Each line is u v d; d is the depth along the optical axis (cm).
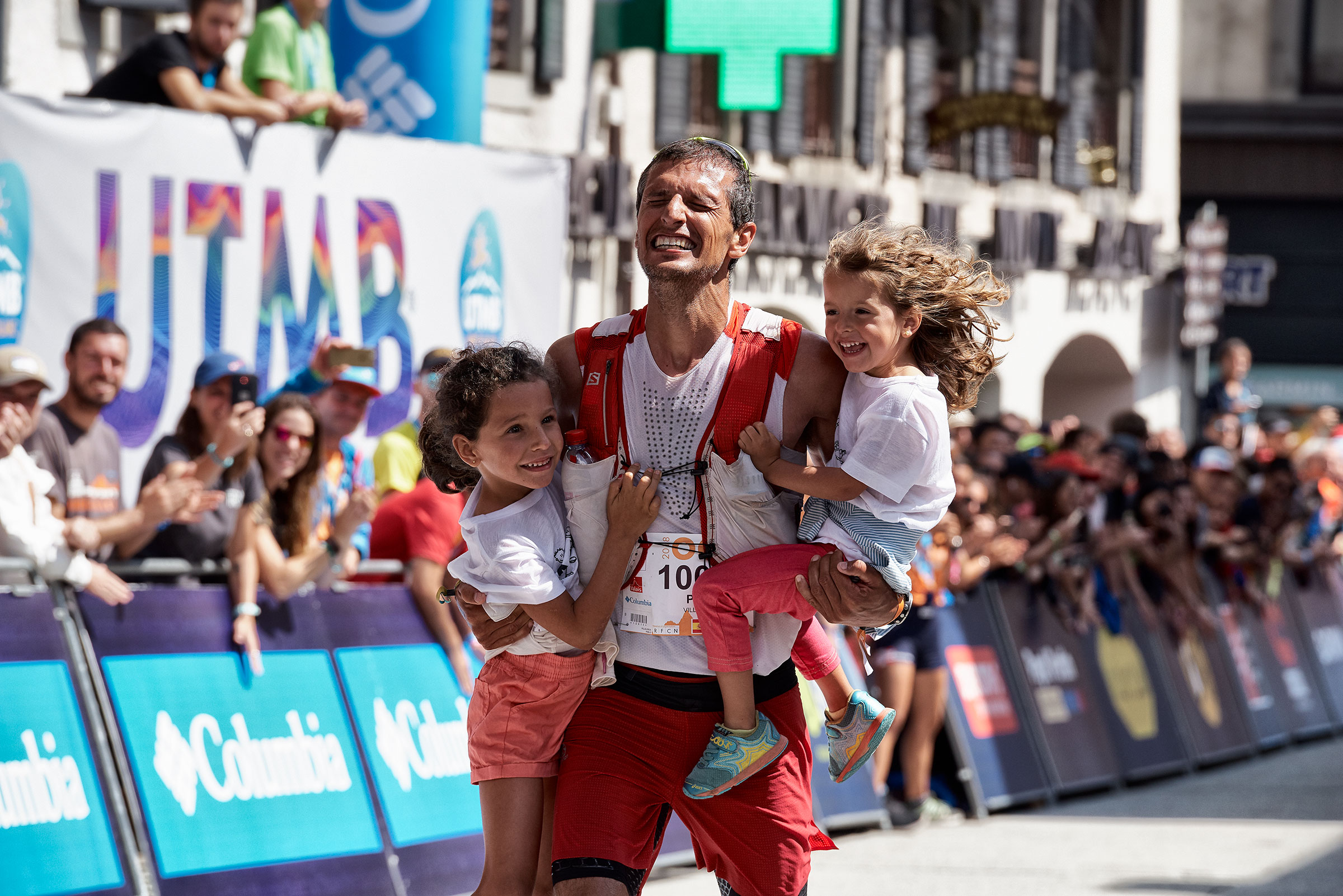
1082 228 3438
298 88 1402
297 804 973
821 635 684
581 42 2391
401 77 1559
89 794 872
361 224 1314
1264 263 4094
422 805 1047
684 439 634
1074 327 3406
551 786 673
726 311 640
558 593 621
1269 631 2233
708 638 627
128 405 1187
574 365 657
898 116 3017
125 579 982
